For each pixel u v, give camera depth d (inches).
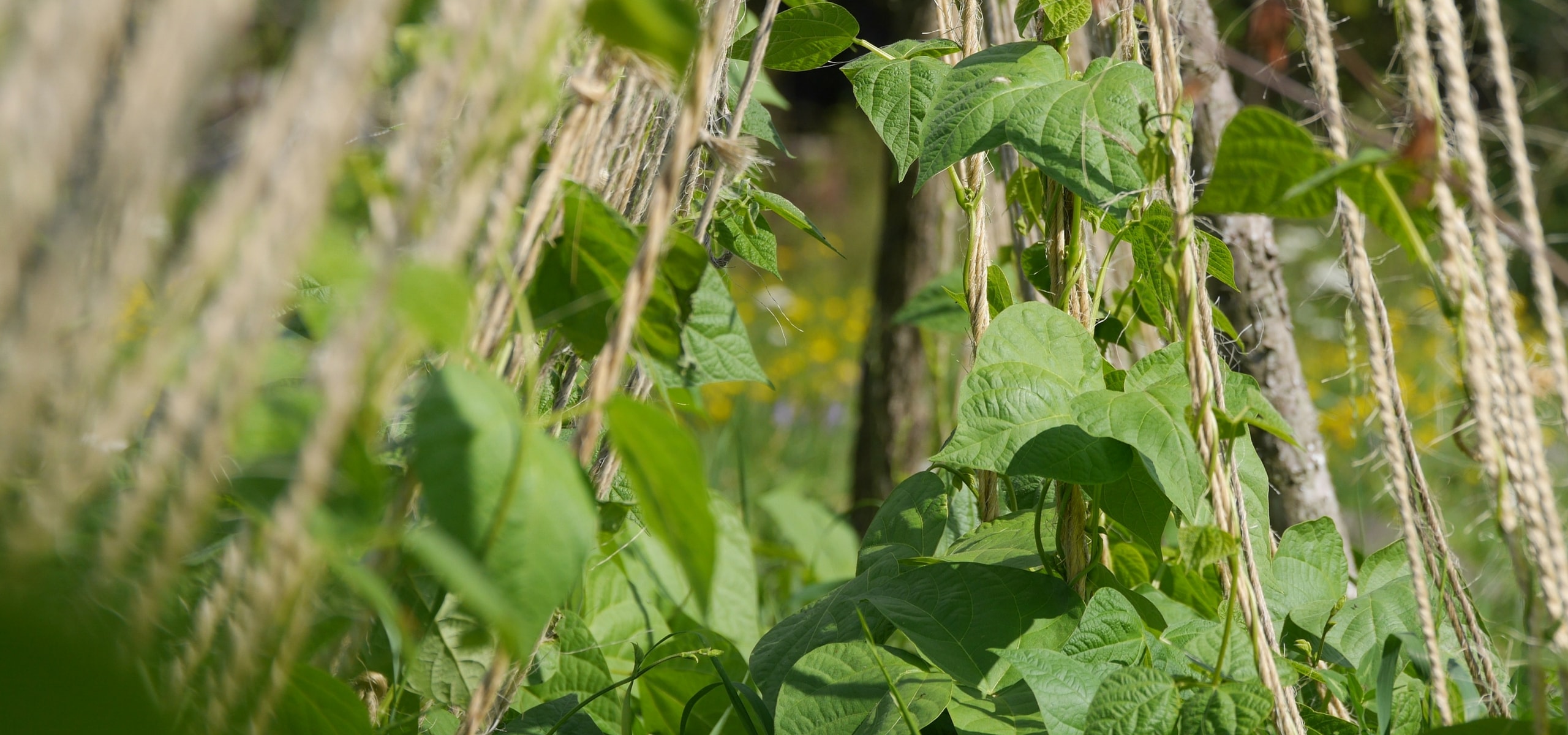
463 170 98.1
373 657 106.4
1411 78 103.2
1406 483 105.3
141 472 97.0
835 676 108.7
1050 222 112.3
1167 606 111.6
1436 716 109.7
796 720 108.0
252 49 97.3
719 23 101.0
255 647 98.3
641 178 107.6
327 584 102.8
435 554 96.7
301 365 99.3
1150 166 105.6
